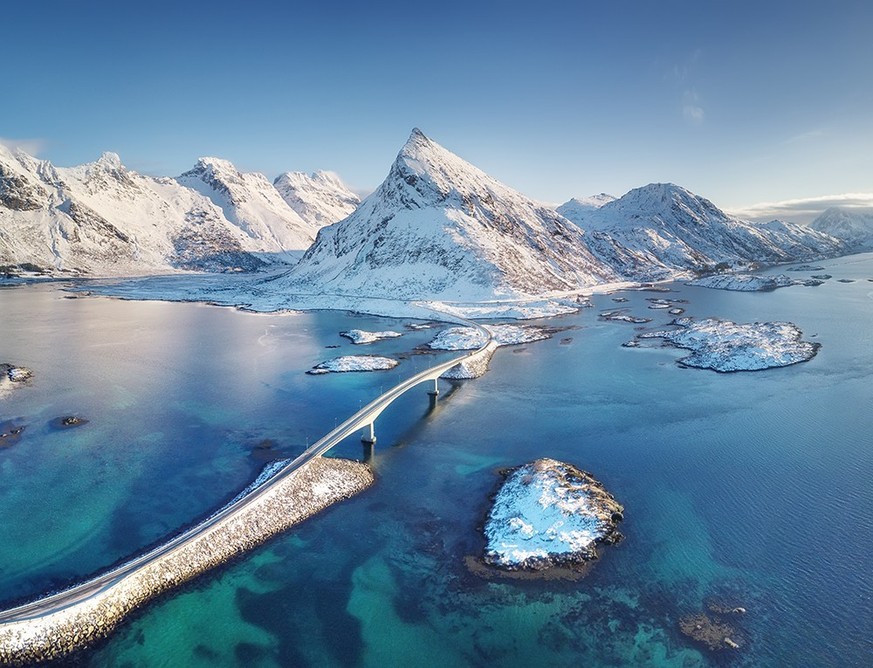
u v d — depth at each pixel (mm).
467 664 35250
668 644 36219
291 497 53000
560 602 40469
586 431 71500
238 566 45000
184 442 70188
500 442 68938
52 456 66500
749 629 37156
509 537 47750
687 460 62156
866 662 34219
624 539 47500
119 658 35844
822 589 40688
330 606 40531
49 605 37781
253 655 36062
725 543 46625
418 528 50375
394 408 82438
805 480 56656
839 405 77250
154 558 42906
